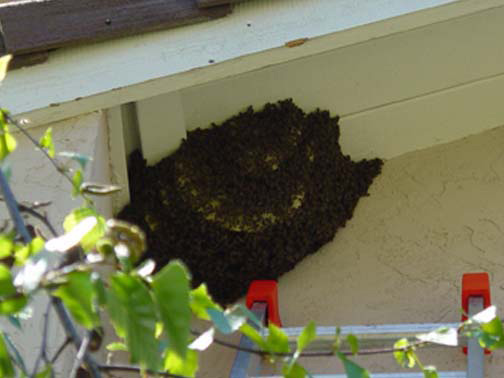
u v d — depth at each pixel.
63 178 3.14
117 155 3.41
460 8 3.24
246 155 3.54
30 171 3.15
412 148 3.81
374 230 3.71
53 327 2.94
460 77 3.74
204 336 2.44
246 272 3.57
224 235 3.54
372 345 3.33
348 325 3.56
